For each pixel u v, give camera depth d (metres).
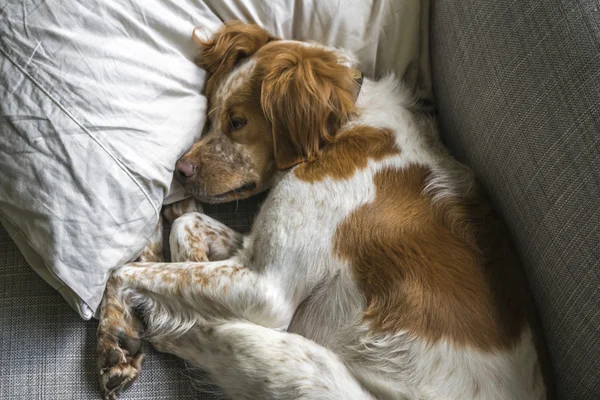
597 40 1.53
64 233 1.82
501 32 1.76
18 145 1.80
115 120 1.87
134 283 1.98
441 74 2.15
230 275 1.95
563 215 1.58
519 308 1.78
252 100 2.09
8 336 1.92
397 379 1.78
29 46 1.80
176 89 2.04
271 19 2.18
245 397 1.88
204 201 2.20
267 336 1.87
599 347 1.53
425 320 1.78
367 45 2.23
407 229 1.88
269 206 2.00
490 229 1.89
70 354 1.93
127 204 1.90
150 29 2.00
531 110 1.66
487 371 1.71
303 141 2.02
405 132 2.05
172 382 1.96
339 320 1.92
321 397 1.78
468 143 2.01
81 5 1.85
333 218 1.92
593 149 1.50
